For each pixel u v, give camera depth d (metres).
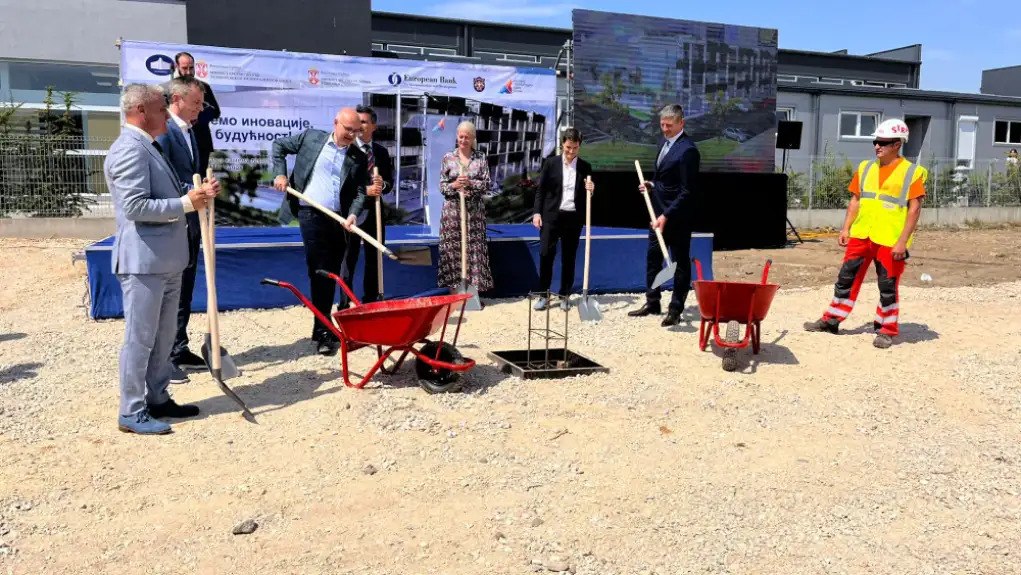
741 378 5.56
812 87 22.28
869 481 3.90
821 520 3.47
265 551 3.07
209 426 4.38
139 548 3.08
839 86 22.72
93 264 7.07
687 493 3.69
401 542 3.16
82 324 6.98
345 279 6.52
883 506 3.62
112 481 3.67
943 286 10.23
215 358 4.45
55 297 8.41
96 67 15.19
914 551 3.22
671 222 6.92
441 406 4.77
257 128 10.24
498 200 11.51
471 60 19.86
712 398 5.11
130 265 4.05
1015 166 22.58
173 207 4.03
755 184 14.25
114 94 15.38
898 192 6.42
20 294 8.53
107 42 15.06
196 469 3.82
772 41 14.09
